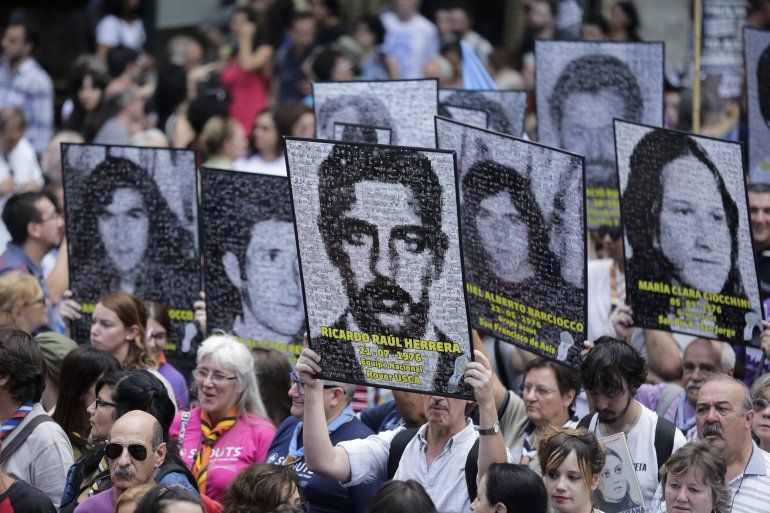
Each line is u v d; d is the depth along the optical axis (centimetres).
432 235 1691
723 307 2103
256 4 4312
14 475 1950
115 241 2514
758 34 2536
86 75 3931
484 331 2033
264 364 2256
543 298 1964
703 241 2109
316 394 1817
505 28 4881
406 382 1731
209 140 3538
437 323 1705
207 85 4175
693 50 3161
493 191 2000
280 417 2253
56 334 2314
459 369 1706
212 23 4631
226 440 2117
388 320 1727
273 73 4300
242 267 2419
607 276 2555
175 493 1491
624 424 1875
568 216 1931
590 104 2666
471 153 2016
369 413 2261
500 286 2006
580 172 1916
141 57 4366
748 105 2561
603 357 1852
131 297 2306
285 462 2014
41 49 5138
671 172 2116
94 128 3919
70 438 2098
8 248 2759
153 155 2486
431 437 1844
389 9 4728
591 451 1688
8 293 2344
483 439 1702
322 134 2605
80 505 1817
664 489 1770
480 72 3012
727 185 2083
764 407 1991
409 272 1708
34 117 4316
